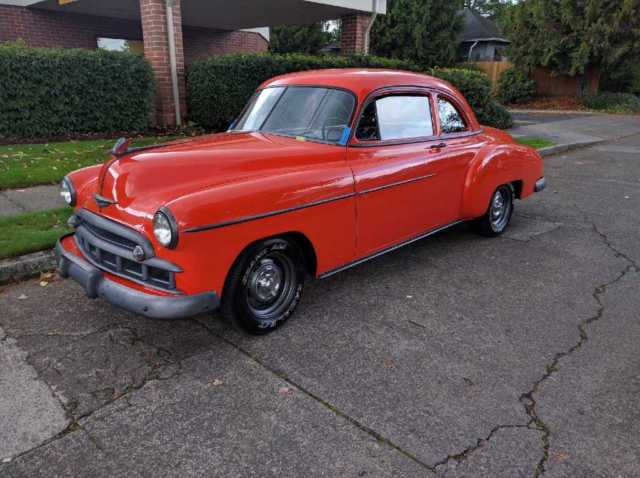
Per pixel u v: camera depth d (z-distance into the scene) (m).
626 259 5.16
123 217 3.21
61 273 3.56
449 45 25.86
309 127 4.15
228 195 3.11
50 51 9.15
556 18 23.16
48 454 2.49
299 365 3.26
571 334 3.67
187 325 3.75
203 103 10.83
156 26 10.27
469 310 4.04
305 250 3.82
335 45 36.78
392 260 5.13
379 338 3.60
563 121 18.08
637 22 21.67
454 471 2.40
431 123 4.82
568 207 7.19
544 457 2.50
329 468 2.42
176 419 2.74
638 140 14.17
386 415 2.79
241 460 2.46
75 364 3.23
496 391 3.01
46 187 6.80
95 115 9.90
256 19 14.88
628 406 2.88
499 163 5.38
